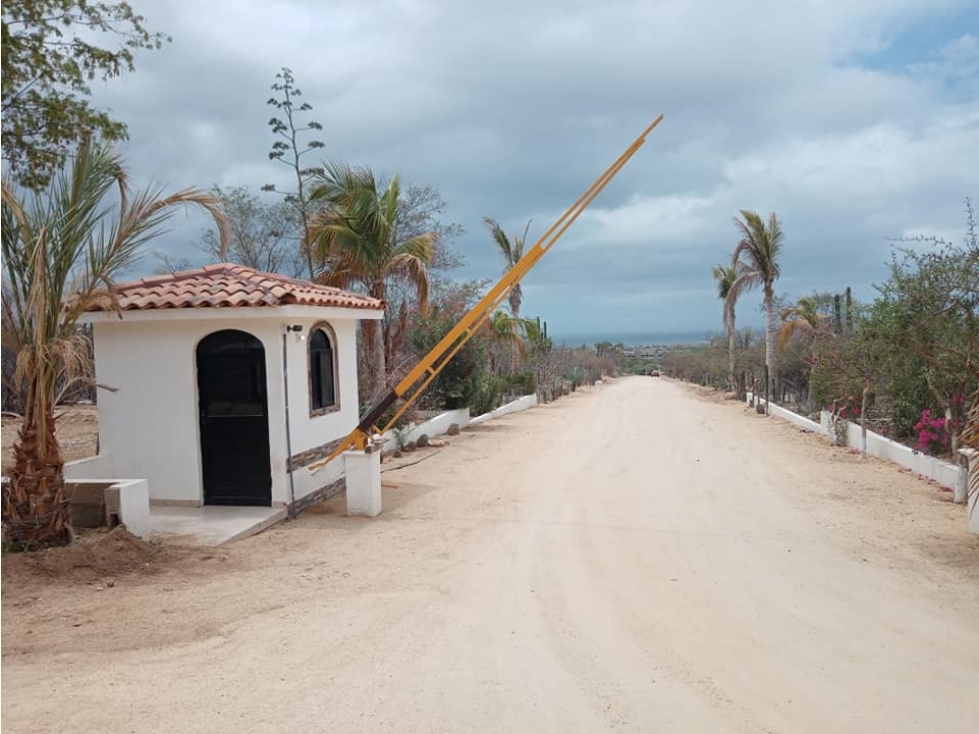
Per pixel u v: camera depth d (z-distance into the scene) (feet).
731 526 29.81
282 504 31.60
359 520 31.30
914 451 43.21
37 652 16.56
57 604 19.80
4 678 15.16
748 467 45.44
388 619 18.94
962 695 14.65
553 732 13.14
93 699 14.21
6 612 19.08
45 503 23.07
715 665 16.12
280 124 65.10
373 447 32.27
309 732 13.03
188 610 19.51
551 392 123.24
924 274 35.53
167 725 13.23
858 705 14.20
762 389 102.99
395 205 60.08
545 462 48.16
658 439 61.16
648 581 22.49
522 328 105.81
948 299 34.24
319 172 58.03
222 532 27.89
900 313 37.91
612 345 331.77
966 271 32.78
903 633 18.07
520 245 104.99
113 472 32.68
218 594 20.97
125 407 32.50
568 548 26.50
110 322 31.89
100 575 22.34
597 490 37.96
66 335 23.59
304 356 33.35
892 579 22.58
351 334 38.68
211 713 13.71
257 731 13.05
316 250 59.88
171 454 32.17
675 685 15.08
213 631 17.98
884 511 32.40
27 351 22.47
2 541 23.00
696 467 45.62
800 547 26.48
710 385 165.07
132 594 20.80
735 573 23.32
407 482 40.60
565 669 15.85
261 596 20.80
